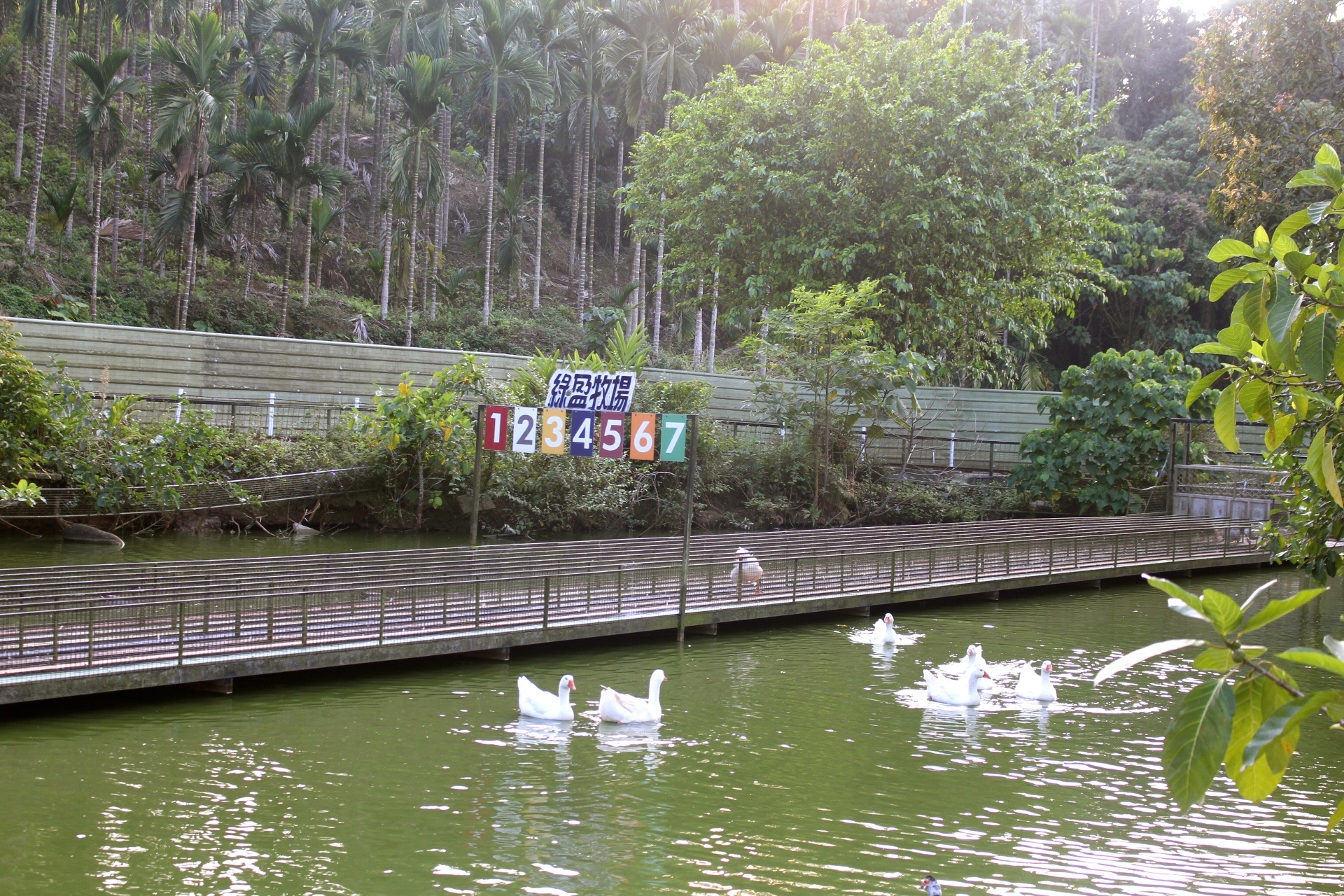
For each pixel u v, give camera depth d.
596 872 8.60
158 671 12.45
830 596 19.98
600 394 18.95
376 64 47.91
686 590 18.03
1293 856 9.52
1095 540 25.17
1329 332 4.50
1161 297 49.03
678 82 46.38
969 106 31.66
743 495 31.55
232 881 8.12
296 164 36.53
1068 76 34.03
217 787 10.09
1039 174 32.06
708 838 9.43
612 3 46.22
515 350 44.56
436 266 47.44
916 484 34.16
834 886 8.53
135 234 43.06
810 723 13.23
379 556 16.94
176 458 23.48
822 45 34.56
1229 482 32.31
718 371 43.94
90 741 11.25
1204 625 20.47
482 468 26.67
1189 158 52.97
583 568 18.34
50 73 43.38
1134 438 31.73
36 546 21.09
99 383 26.19
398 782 10.47
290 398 29.20
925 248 32.06
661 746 12.08
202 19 33.91
